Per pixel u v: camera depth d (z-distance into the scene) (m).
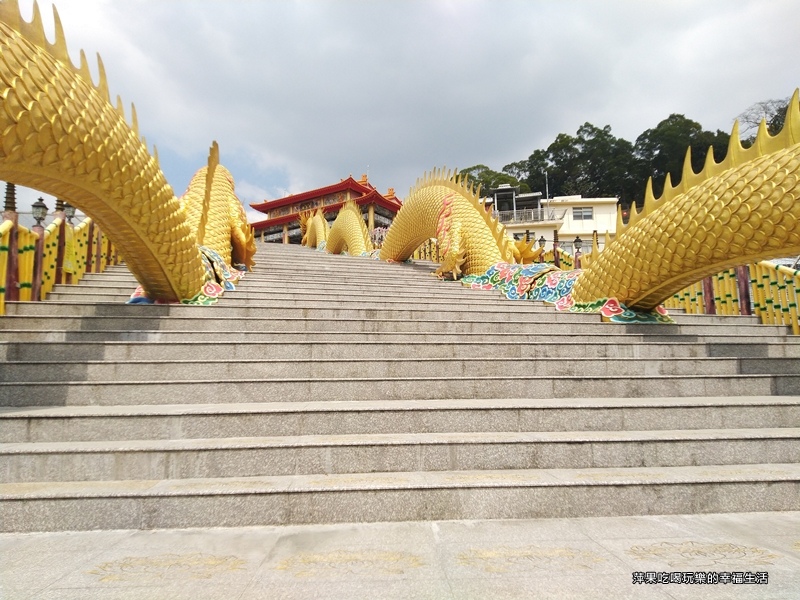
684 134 50.22
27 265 7.43
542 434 4.02
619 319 7.82
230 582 2.36
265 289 9.10
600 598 2.19
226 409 4.17
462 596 2.21
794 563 2.51
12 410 4.24
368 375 5.44
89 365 5.05
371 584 2.33
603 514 3.24
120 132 5.70
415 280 11.95
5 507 3.03
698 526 3.04
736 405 4.40
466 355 6.14
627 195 53.66
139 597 2.20
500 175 54.81
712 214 6.37
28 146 4.48
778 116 36.53
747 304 9.95
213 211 10.39
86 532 3.02
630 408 4.29
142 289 7.73
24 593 2.24
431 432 4.15
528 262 12.08
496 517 3.21
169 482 3.38
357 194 46.06
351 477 3.47
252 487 3.21
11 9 4.50
